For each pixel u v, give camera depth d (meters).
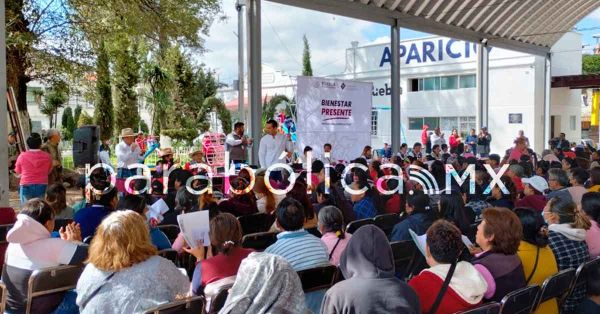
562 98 24.14
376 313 1.98
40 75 13.55
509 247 2.78
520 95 22.19
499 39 17.08
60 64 12.95
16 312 2.97
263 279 1.83
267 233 4.12
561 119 24.08
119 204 4.09
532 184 5.64
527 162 8.43
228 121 23.97
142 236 2.31
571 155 10.73
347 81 10.61
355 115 10.80
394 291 2.02
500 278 2.72
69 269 2.92
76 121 31.64
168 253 3.49
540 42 19.19
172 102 23.64
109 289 2.21
